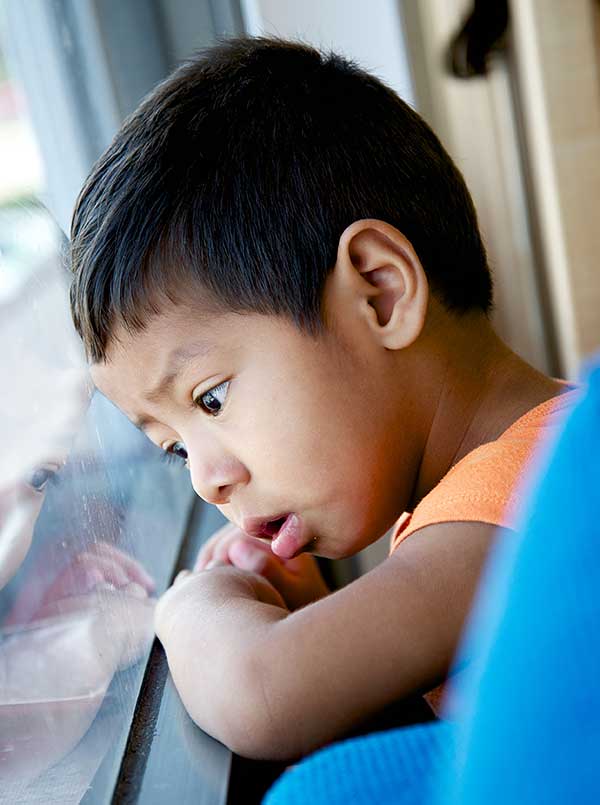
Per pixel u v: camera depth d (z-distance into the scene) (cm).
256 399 67
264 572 87
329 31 118
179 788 55
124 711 64
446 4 150
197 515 105
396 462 70
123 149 72
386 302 69
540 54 148
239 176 69
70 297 73
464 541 58
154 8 115
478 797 28
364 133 73
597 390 27
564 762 26
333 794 38
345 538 71
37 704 65
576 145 151
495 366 75
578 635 26
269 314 67
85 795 57
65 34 110
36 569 72
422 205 74
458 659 54
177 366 68
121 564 84
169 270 67
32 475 74
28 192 96
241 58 75
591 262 156
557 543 27
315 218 69
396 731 41
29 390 76
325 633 56
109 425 94
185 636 64
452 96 149
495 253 171
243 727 56
